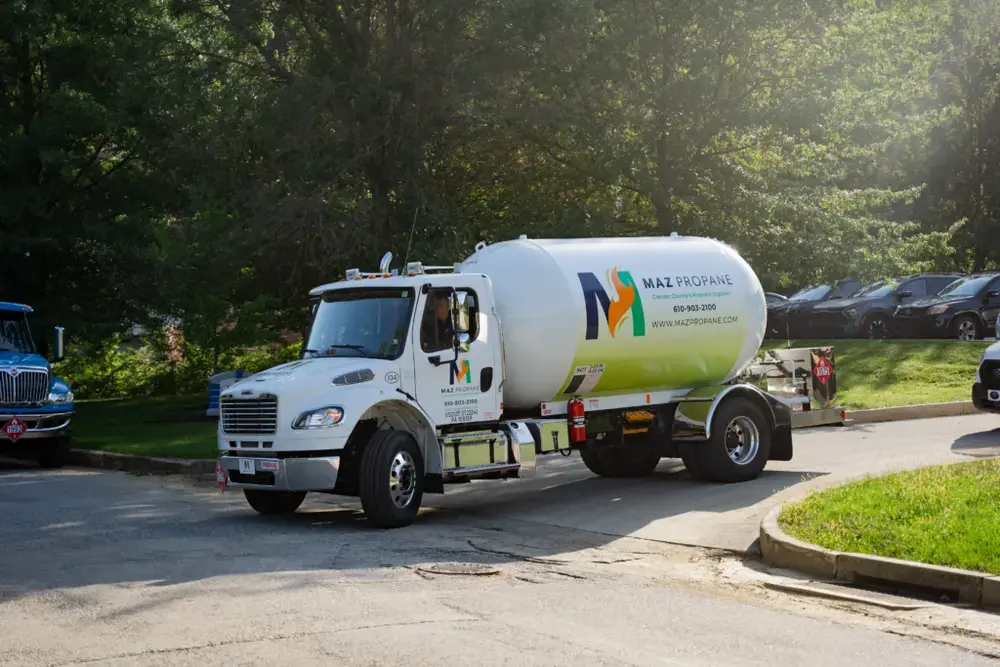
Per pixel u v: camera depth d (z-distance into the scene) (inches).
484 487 581.3
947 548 332.2
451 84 878.4
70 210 1064.2
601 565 371.9
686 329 559.2
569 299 518.6
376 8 959.6
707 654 253.4
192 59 976.9
